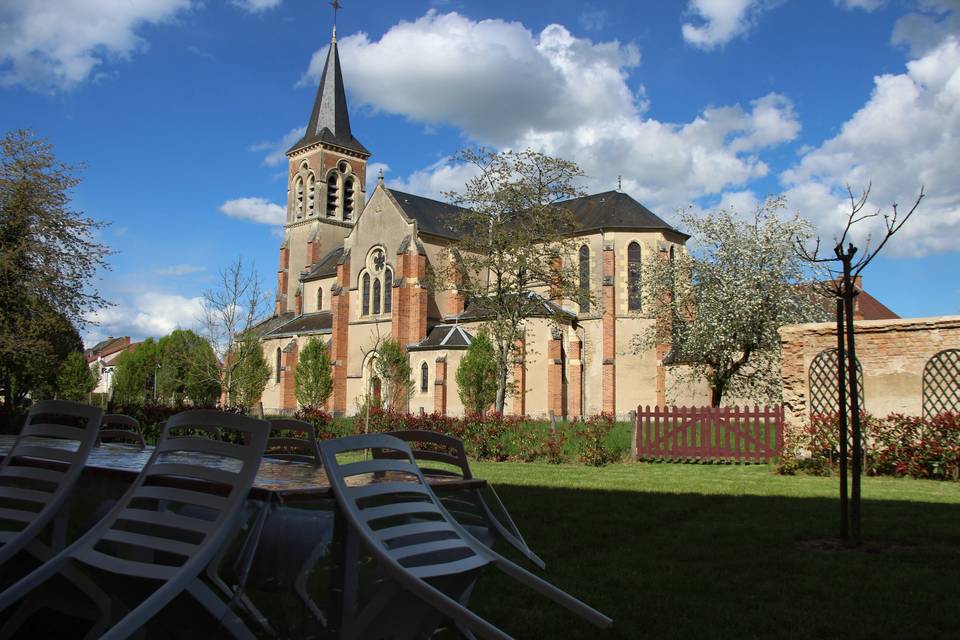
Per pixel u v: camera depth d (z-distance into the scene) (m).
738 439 21.17
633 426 22.22
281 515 4.75
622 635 5.79
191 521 4.26
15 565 6.04
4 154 26.86
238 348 40.72
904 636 5.88
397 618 4.25
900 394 18.55
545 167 40.38
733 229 39.16
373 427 26.81
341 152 74.75
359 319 59.12
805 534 9.70
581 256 54.38
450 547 4.62
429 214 60.41
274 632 4.61
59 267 27.58
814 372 19.53
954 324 18.05
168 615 4.36
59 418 16.45
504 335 41.56
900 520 10.74
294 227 74.81
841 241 10.14
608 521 10.58
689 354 40.94
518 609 6.38
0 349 25.41
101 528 4.49
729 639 5.77
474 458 23.38
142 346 77.56
